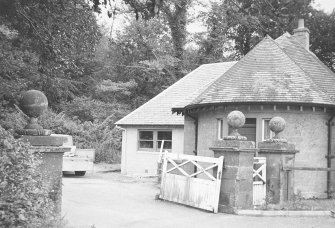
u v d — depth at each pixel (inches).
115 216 412.5
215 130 680.4
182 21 1482.5
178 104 806.5
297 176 622.8
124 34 1517.0
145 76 1537.9
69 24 438.6
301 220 417.7
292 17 1400.1
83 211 431.8
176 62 1494.8
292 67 689.0
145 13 400.2
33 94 319.0
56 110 1389.0
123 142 1016.9
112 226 365.1
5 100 563.8
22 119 589.9
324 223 403.9
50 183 308.5
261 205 473.4
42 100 320.8
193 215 434.3
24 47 481.4
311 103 620.1
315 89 649.0
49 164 310.3
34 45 453.7
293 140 625.3
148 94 1577.3
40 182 253.0
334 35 1631.4
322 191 637.9
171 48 1509.6
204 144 700.7
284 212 442.9
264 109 632.4
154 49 1514.5
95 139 1246.3
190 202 485.7
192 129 764.0
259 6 497.0
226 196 457.4
